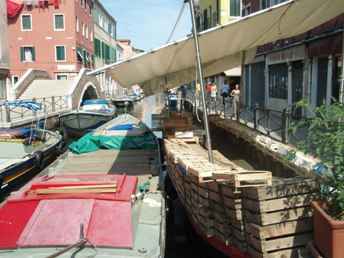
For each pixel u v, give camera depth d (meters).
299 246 5.35
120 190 6.08
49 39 44.22
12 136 14.15
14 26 44.12
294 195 5.31
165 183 9.96
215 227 6.34
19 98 32.06
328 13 10.35
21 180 11.91
